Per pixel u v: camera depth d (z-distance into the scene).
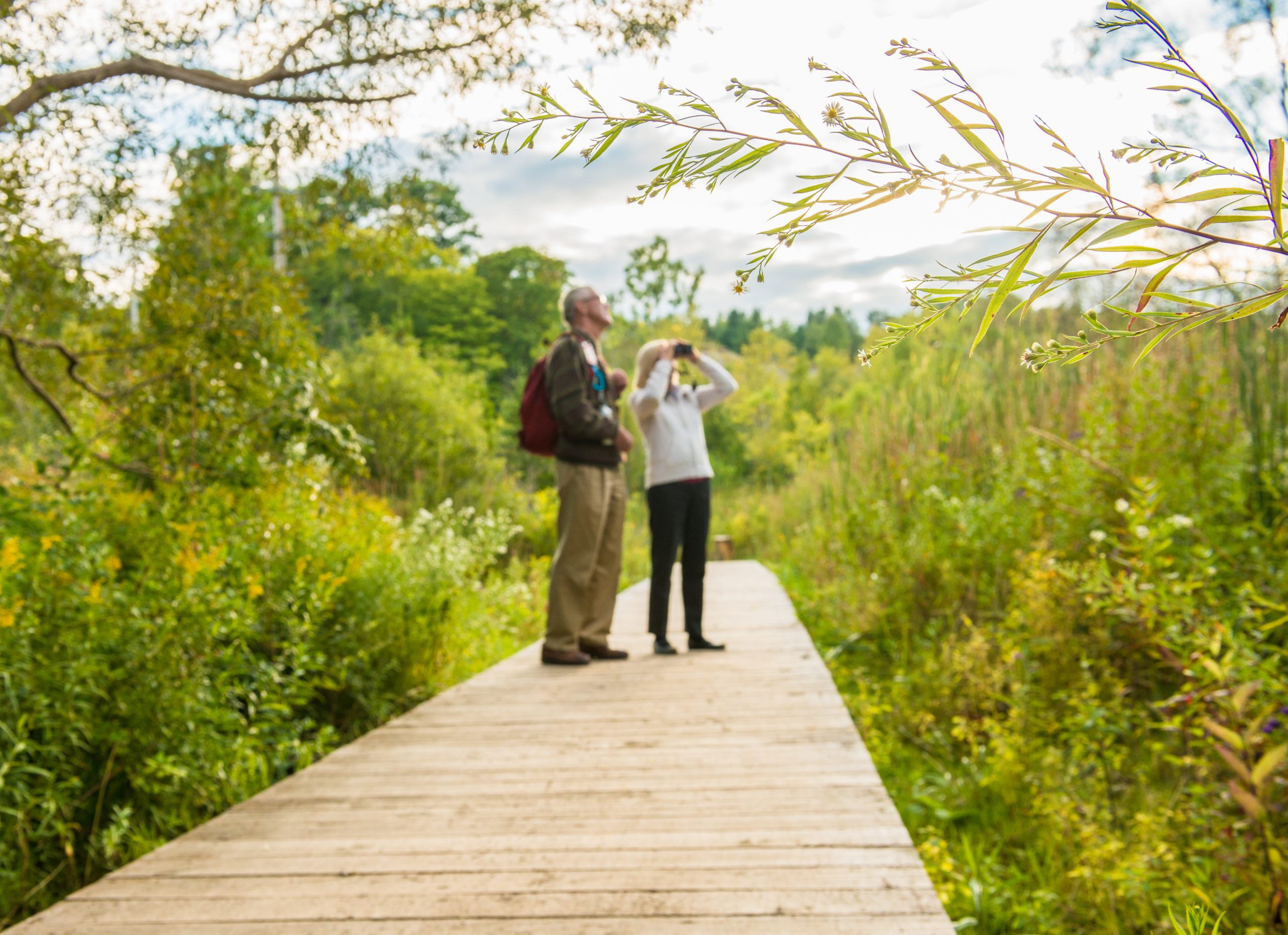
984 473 7.63
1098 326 0.49
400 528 6.41
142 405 4.89
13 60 3.68
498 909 2.02
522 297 51.84
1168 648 2.82
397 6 4.19
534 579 8.92
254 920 2.00
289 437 5.46
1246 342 5.31
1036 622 4.43
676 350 4.99
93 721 2.76
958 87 0.49
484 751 3.27
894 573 6.26
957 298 0.50
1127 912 2.59
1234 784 2.04
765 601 7.52
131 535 3.95
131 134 4.12
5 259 4.29
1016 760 3.62
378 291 43.84
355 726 4.28
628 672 4.52
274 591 4.11
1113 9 0.48
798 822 2.45
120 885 2.20
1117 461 5.03
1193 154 0.49
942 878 2.90
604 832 2.44
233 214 5.18
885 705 4.59
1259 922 2.04
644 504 19.06
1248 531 4.09
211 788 2.95
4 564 2.59
